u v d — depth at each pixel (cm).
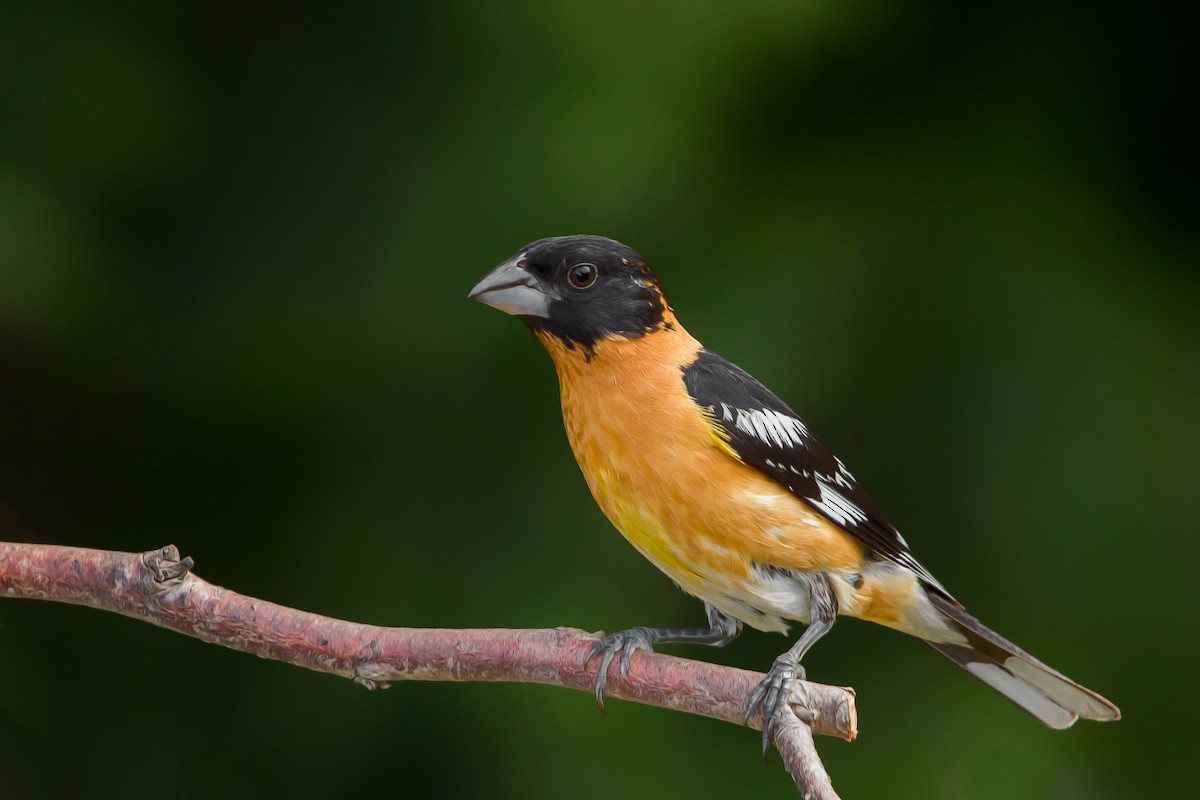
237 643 652
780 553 739
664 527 743
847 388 1054
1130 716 1014
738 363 1012
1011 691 826
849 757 1012
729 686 639
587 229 1020
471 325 1048
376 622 1048
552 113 1026
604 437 747
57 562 652
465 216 1042
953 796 992
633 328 752
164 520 1104
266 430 1083
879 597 783
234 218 1095
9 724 1063
